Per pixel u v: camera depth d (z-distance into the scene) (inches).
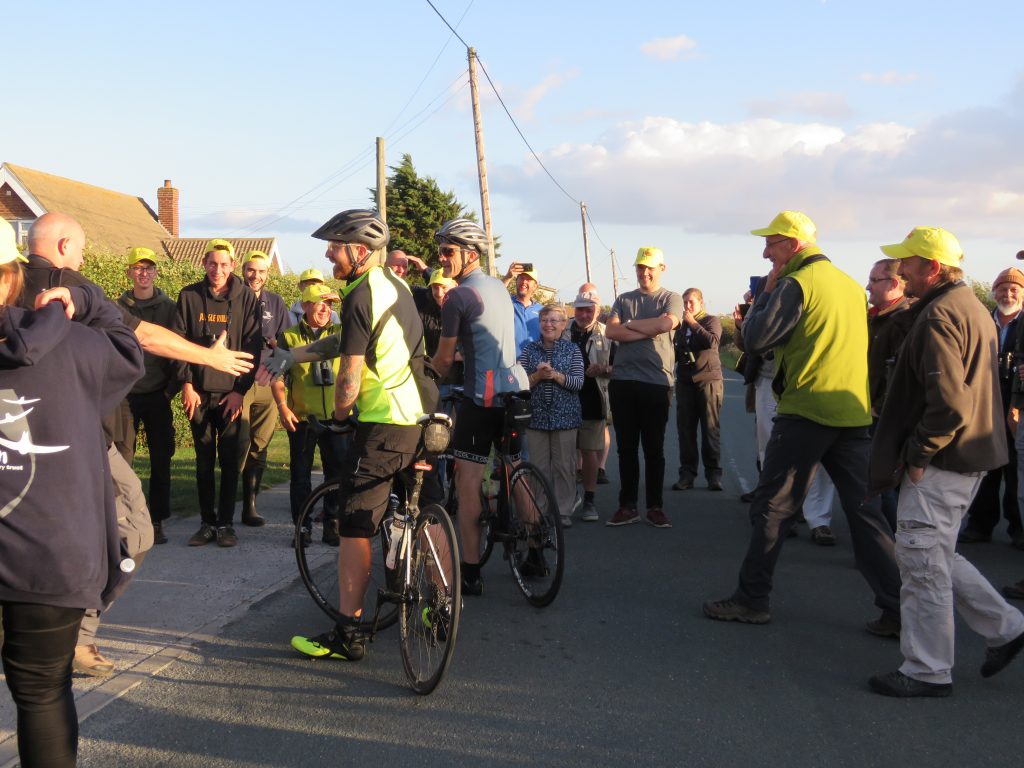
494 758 137.6
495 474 223.9
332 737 144.4
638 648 185.3
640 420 293.9
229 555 253.0
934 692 160.4
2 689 155.4
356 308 172.2
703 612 207.2
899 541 162.6
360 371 173.5
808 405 191.6
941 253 161.9
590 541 277.0
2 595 101.3
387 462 174.9
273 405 288.5
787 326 191.2
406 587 170.4
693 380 361.1
